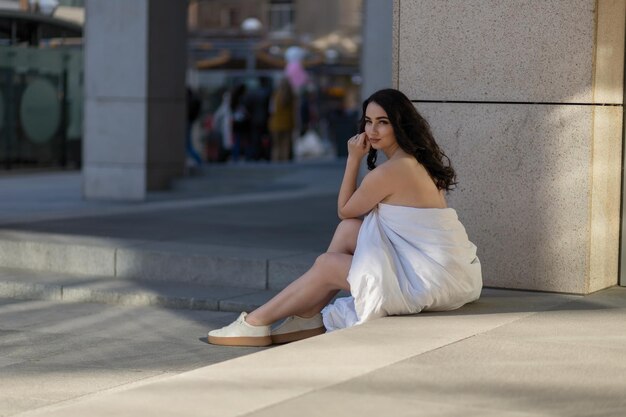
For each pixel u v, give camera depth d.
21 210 16.66
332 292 7.85
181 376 6.00
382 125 7.75
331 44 40.81
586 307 8.20
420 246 7.69
